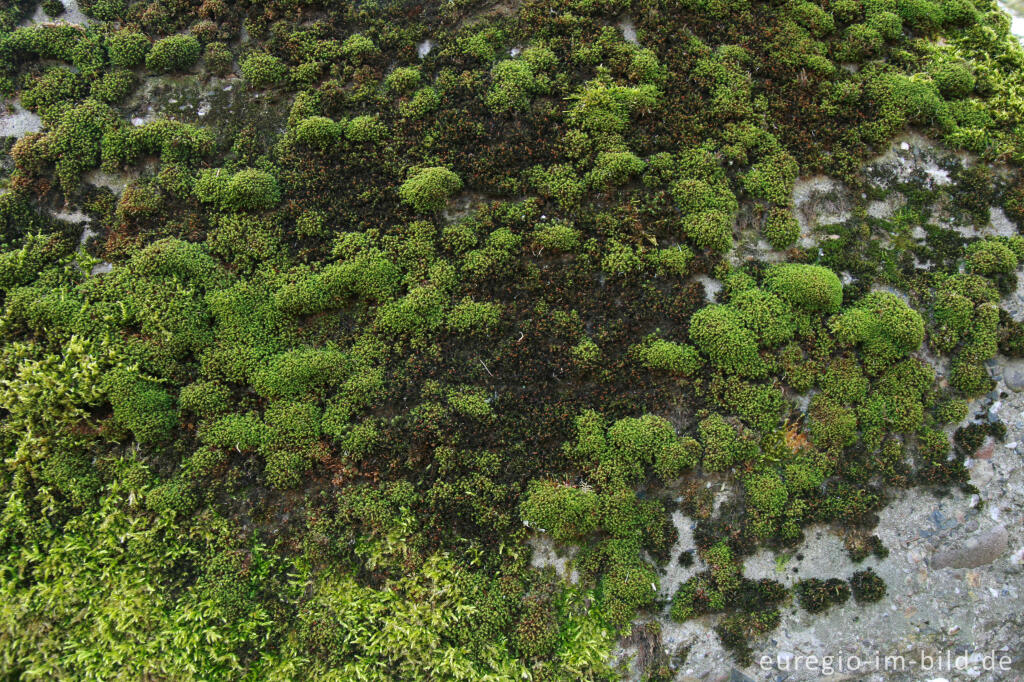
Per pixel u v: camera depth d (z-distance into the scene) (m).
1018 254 4.57
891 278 4.57
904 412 4.23
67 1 5.16
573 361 4.34
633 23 5.13
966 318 4.39
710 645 4.02
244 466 4.18
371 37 5.10
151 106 4.95
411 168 4.72
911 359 4.34
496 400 4.29
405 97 4.96
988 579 4.12
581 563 4.09
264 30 5.12
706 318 4.36
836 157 4.79
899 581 4.09
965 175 4.79
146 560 3.97
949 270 4.59
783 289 4.42
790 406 4.29
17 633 3.82
